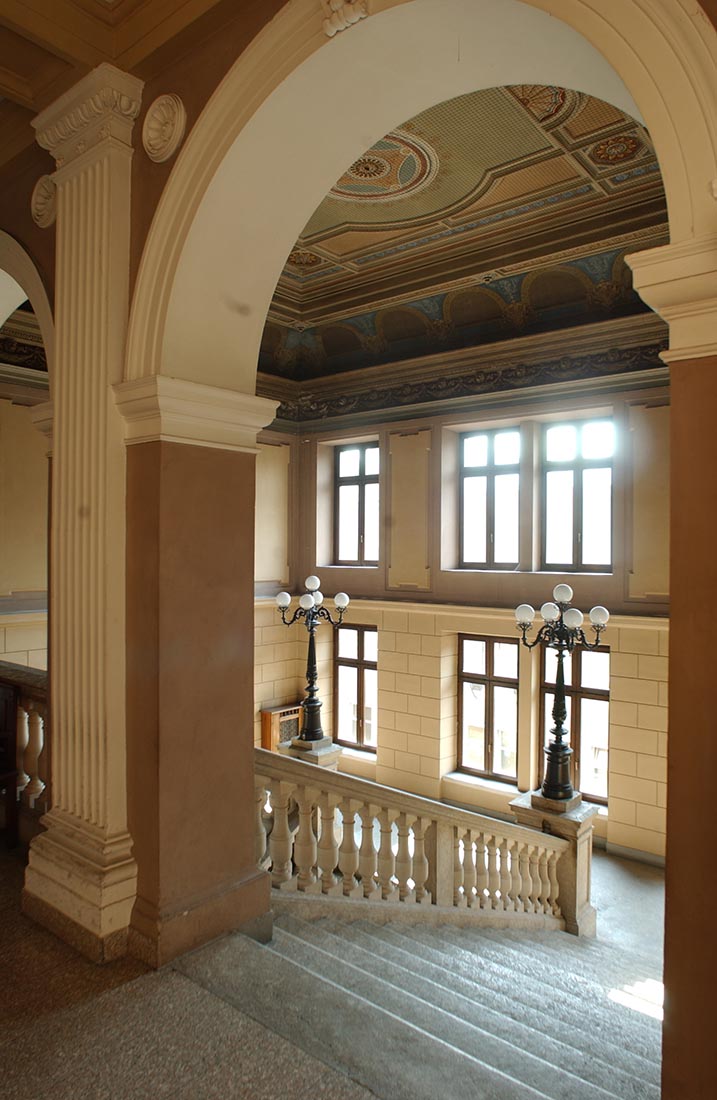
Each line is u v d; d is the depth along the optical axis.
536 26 1.99
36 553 6.97
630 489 7.39
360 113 2.49
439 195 5.77
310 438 10.02
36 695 3.49
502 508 8.63
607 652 7.98
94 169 2.77
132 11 2.61
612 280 6.94
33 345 6.96
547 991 3.45
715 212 1.45
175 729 2.61
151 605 2.60
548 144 5.03
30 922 2.77
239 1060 2.02
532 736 8.28
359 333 8.93
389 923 3.71
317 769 3.37
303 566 10.16
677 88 1.49
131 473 2.71
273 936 2.96
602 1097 2.12
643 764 7.39
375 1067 2.02
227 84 2.40
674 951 1.53
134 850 2.64
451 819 4.14
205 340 2.73
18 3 2.44
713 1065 1.48
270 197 2.65
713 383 1.48
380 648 9.37
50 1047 2.05
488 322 8.00
